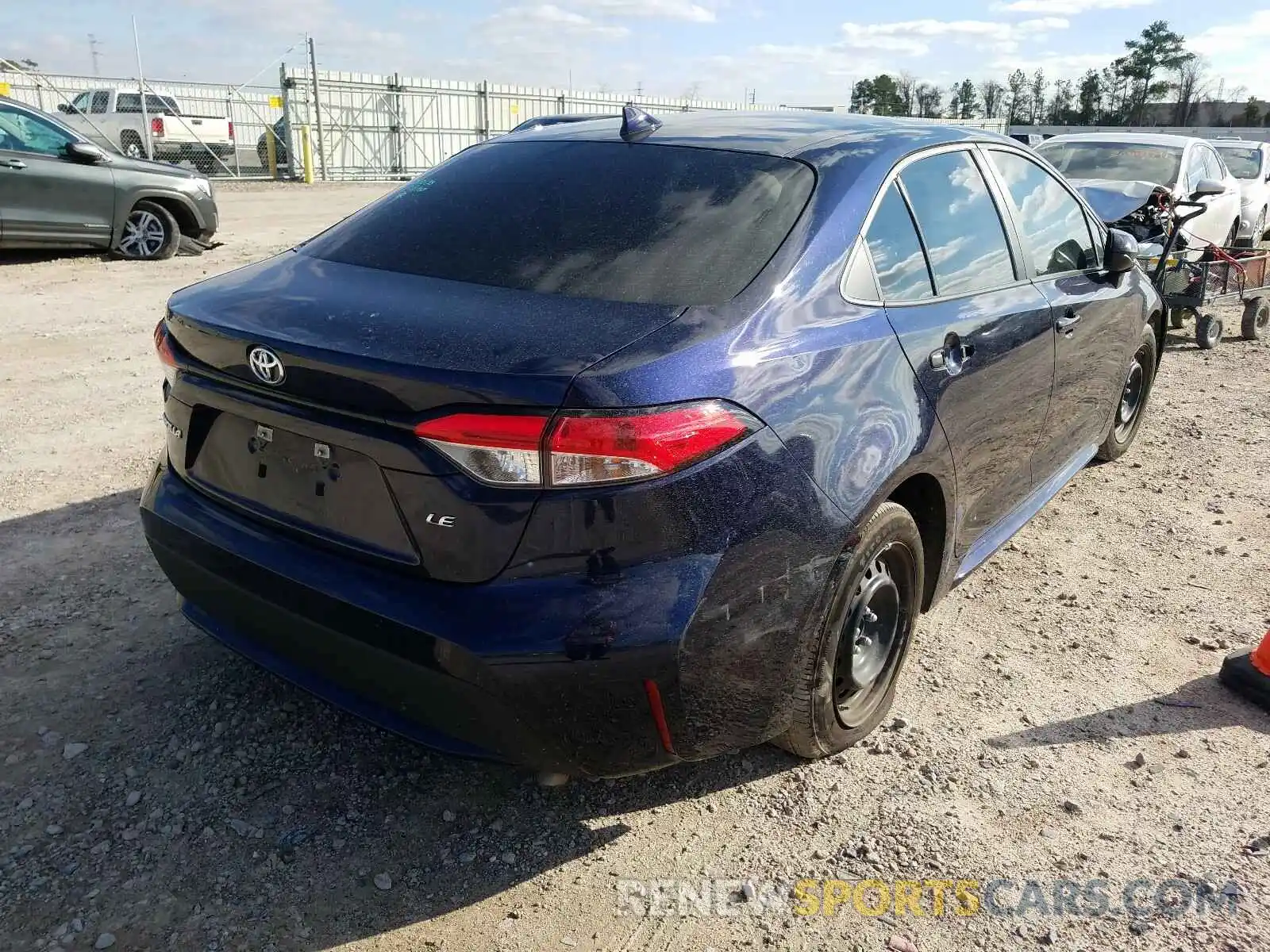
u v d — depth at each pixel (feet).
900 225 9.48
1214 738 9.86
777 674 7.75
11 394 19.49
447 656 6.73
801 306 7.99
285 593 7.54
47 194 33.19
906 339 8.89
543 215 8.96
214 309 8.09
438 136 89.97
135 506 14.37
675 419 6.72
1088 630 11.95
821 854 8.19
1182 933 7.48
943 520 9.77
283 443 7.62
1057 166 32.73
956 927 7.50
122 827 8.16
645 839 8.32
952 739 9.72
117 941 7.11
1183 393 23.06
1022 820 8.63
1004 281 11.12
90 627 11.09
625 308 7.45
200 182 37.65
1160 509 15.83
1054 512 15.64
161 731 9.38
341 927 7.33
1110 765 9.39
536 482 6.52
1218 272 26.55
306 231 46.55
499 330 7.06
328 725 9.59
